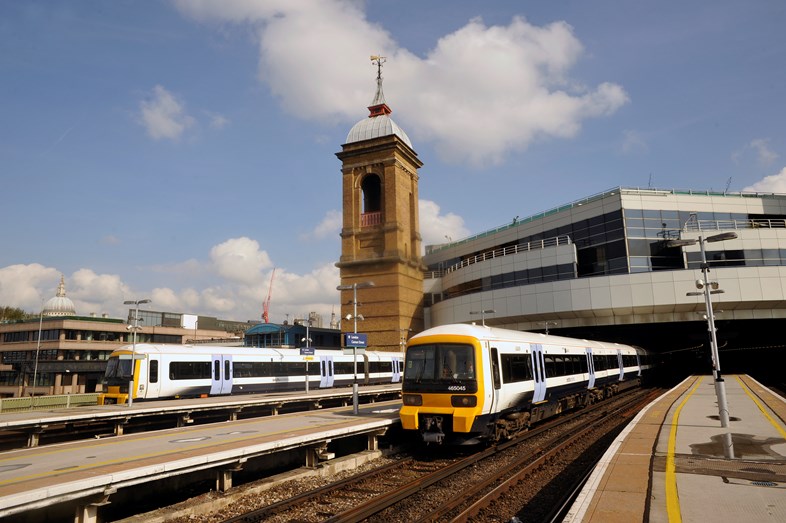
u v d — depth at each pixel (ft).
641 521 24.09
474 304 162.91
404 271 178.91
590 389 89.76
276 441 41.63
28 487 27.81
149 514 32.58
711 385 106.32
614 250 147.84
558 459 47.21
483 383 51.19
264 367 107.14
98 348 244.42
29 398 86.69
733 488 29.01
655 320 137.90
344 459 47.70
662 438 44.75
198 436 46.96
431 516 31.27
